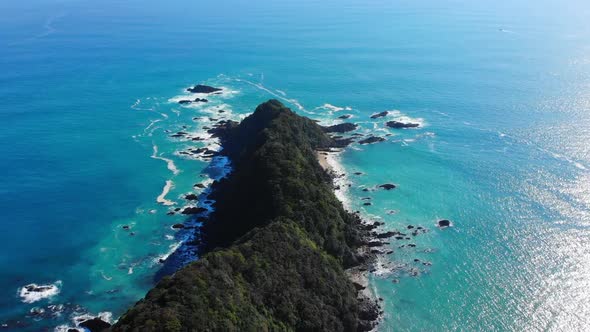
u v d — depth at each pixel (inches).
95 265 5088.6
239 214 5467.5
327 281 4315.9
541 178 6722.4
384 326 4217.5
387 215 5940.0
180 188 6663.4
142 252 5285.4
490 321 4212.6
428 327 4188.0
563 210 5880.9
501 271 4847.4
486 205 6097.4
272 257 4175.7
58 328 4220.0
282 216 4862.2
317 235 4874.5
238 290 3681.1
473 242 5344.5
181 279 3540.8
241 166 6525.6
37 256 5246.1
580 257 4990.2
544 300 4424.2
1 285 4793.3
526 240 5329.7
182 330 3144.7
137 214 6028.5
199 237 5516.7
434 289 4640.8
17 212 6082.7
